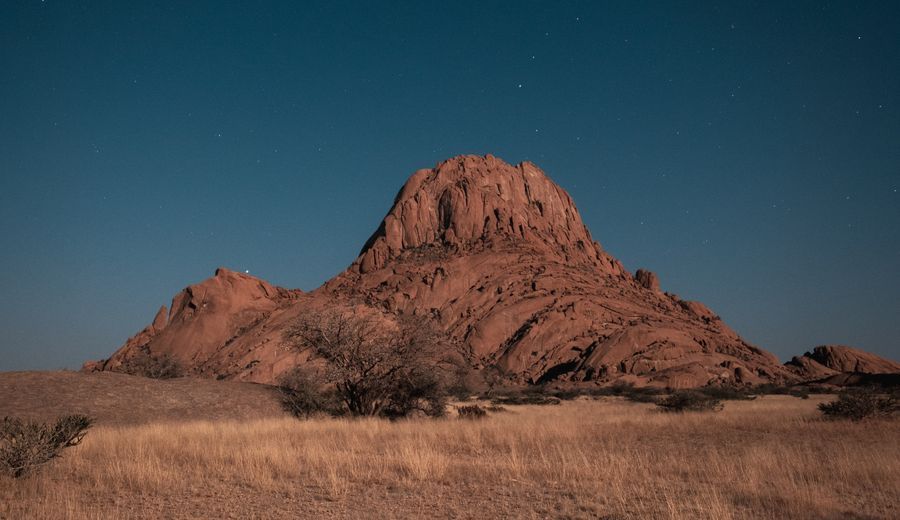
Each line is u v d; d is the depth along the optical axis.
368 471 10.30
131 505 8.06
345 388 26.08
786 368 120.50
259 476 9.77
